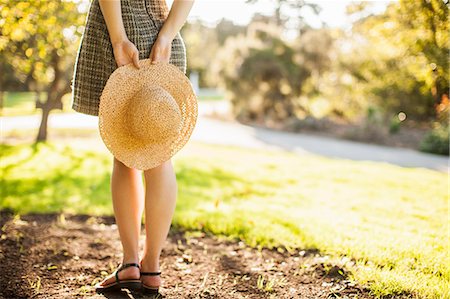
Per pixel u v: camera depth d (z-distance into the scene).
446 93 5.71
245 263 3.08
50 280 2.73
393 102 14.95
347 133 14.12
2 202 4.49
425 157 10.98
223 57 17.17
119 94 2.31
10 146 8.71
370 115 14.53
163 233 2.53
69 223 3.94
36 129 12.27
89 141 9.95
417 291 2.49
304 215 4.20
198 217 4.05
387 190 5.63
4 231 3.56
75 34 5.16
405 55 5.99
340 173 7.02
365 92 15.41
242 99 16.97
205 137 12.84
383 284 2.58
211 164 7.59
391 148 12.62
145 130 2.30
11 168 6.46
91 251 3.25
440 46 4.78
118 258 3.14
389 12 5.30
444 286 2.52
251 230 3.69
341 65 15.80
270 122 16.55
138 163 2.39
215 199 4.98
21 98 22.92
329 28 16.22
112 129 2.32
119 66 2.31
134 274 2.52
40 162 7.04
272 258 3.17
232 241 3.54
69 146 8.81
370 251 3.06
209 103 25.95
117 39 2.29
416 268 2.82
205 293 2.60
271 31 16.73
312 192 5.49
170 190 2.51
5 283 2.64
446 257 2.96
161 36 2.38
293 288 2.65
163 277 2.83
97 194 5.02
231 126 16.03
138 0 2.38
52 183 5.54
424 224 3.88
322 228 3.71
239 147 10.78
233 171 7.00
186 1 2.42
